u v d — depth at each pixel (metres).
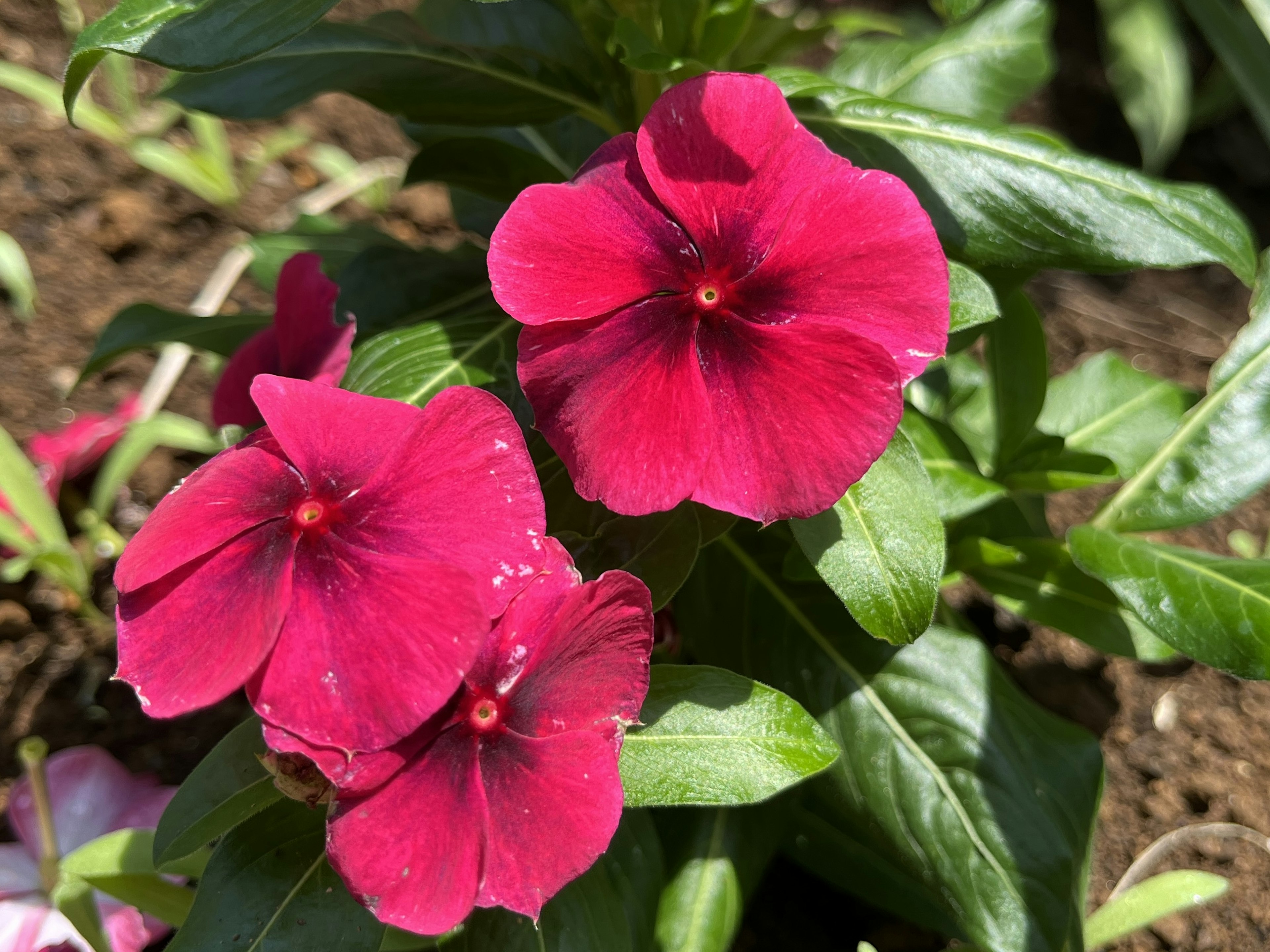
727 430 0.16
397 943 0.20
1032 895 0.20
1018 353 0.24
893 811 0.21
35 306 0.33
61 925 0.23
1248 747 0.28
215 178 0.35
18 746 0.26
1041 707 0.24
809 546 0.18
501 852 0.16
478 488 0.16
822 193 0.17
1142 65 0.43
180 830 0.17
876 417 0.16
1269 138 0.39
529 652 0.16
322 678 0.15
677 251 0.17
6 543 0.27
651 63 0.20
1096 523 0.23
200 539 0.16
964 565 0.24
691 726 0.18
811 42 0.25
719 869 0.22
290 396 0.16
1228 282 0.41
